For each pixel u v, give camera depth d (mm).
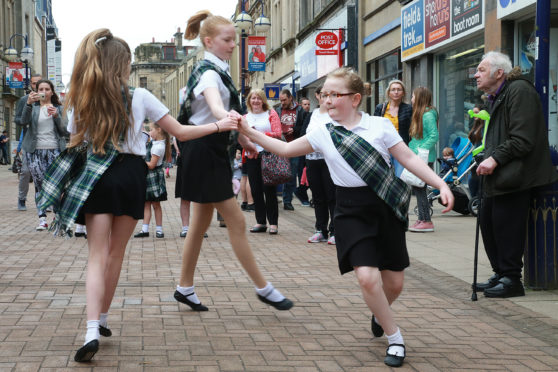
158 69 101625
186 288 4949
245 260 4848
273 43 36969
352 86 3914
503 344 4309
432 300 5469
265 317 4871
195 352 4023
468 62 14164
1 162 45344
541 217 5750
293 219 11477
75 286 5727
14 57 36500
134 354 3953
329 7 24188
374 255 3830
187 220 9227
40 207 3889
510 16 11586
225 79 4785
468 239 8711
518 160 5461
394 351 3881
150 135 9047
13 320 4605
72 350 3984
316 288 5867
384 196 3812
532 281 5812
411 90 17078
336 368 3803
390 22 18406
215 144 4730
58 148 9836
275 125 9062
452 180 11242
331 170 3941
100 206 3883
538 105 5496
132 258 7328
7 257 7191
